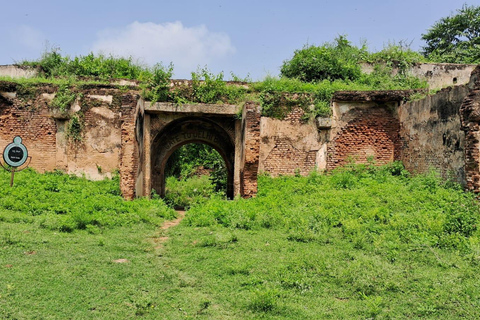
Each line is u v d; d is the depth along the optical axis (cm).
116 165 1383
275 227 869
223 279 590
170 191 1819
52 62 1845
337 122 1403
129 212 1002
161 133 1449
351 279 579
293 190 1203
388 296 534
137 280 573
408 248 695
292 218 892
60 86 1385
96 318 459
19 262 604
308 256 665
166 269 627
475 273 594
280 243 747
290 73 1816
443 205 932
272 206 1020
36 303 482
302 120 1400
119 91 1390
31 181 1148
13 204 926
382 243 718
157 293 538
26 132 1384
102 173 1380
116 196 1152
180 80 1462
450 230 759
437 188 1072
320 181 1266
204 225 921
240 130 1359
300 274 595
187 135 1516
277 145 1393
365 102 1399
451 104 1084
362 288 550
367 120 1400
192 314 484
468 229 754
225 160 1545
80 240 746
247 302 513
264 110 1388
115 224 891
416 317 479
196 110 1323
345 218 875
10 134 1380
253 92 1434
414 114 1279
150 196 1370
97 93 1388
